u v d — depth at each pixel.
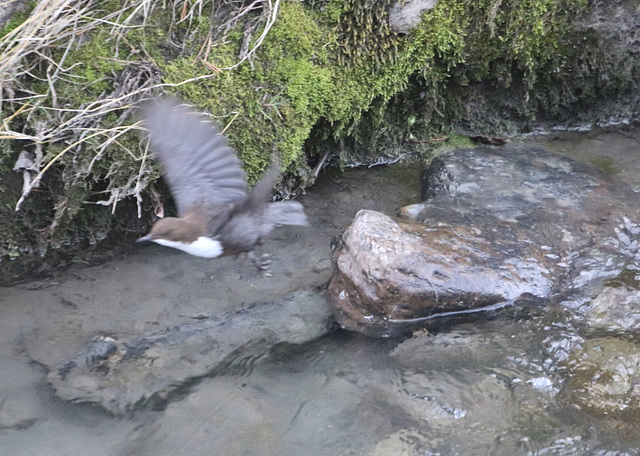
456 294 1.01
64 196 1.11
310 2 1.19
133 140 1.07
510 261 1.06
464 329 1.01
